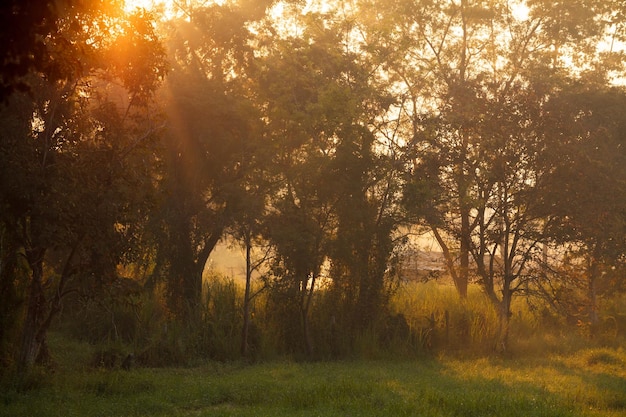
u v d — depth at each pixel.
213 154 27.84
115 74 17.84
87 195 16.94
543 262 29.59
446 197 29.17
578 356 28.33
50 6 8.83
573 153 27.06
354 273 28.03
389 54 29.64
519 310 33.31
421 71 32.19
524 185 27.77
